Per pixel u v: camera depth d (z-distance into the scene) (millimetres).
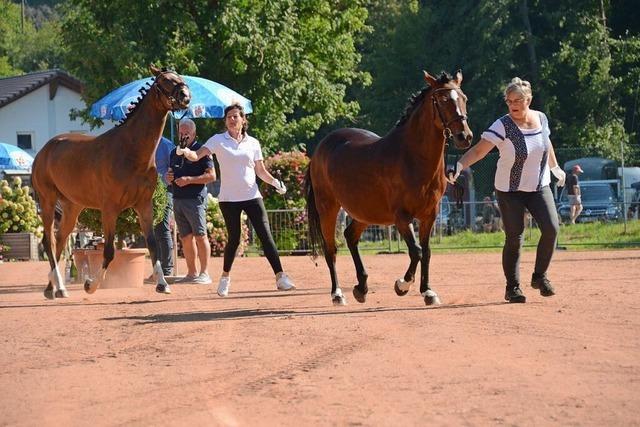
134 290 15242
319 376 7562
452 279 15930
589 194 35250
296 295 13922
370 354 8398
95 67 35906
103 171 13836
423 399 6688
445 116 11125
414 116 11523
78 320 11438
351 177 12234
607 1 56250
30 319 11711
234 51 36875
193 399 6938
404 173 11539
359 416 6270
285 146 40594
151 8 35812
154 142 13852
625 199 32500
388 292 13914
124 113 18016
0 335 10406
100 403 6930
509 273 11984
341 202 12555
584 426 5922
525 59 56688
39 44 97875
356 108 42469
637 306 11344
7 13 97188
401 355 8305
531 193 11992
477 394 6785
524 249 24500
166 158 16688
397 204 11672
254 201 14086
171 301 13383
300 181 26516
